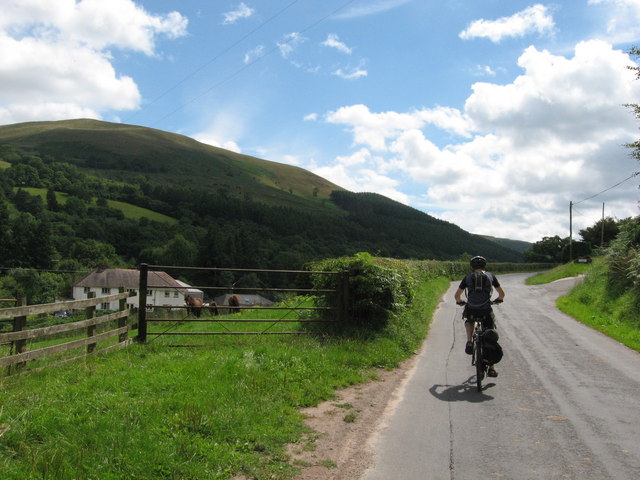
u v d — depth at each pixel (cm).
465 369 873
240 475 413
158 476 389
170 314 1479
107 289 8131
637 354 1005
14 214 9550
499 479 419
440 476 425
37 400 535
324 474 427
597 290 1983
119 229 10794
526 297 2381
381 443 504
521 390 718
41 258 8219
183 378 654
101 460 396
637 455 468
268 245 10188
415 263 2756
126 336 969
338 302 1089
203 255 8888
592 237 6319
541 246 9025
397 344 1046
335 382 743
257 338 1022
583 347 1084
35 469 365
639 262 1595
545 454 472
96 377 654
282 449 478
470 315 771
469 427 554
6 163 14888
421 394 701
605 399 666
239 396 593
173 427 478
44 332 718
